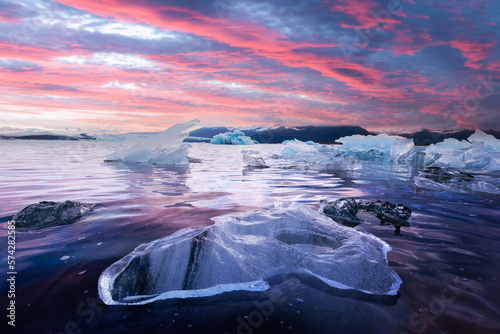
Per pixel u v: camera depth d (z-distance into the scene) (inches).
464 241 79.1
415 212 112.7
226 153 597.0
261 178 209.2
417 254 69.3
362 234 79.6
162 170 252.5
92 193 139.2
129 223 90.4
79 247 70.4
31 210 93.1
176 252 58.0
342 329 41.1
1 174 204.8
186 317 44.2
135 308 46.5
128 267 53.9
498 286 53.9
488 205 126.1
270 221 79.0
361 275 56.0
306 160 377.4
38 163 289.9
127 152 337.7
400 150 452.8
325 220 84.5
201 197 133.6
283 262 61.4
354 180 205.6
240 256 60.8
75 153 465.4
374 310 46.1
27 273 56.6
